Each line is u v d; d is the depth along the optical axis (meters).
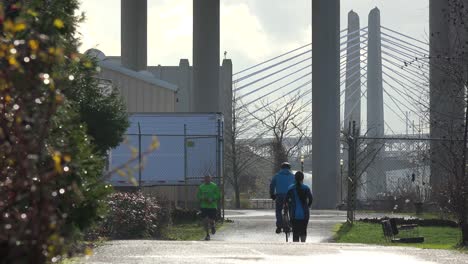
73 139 23.53
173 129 113.56
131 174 15.07
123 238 69.19
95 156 25.84
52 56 15.96
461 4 103.56
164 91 137.75
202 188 77.50
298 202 59.59
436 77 128.38
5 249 14.43
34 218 14.45
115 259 39.12
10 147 15.13
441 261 41.22
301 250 46.28
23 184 14.80
